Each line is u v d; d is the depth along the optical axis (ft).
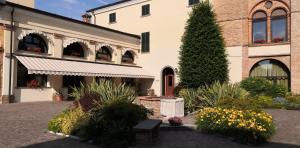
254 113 34.71
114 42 101.30
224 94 55.21
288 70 81.82
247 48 87.45
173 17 104.68
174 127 38.99
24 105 64.18
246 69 87.10
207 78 82.94
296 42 78.07
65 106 63.36
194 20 86.43
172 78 106.52
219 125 35.27
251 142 31.83
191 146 30.37
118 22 120.47
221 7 91.50
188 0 100.89
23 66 72.69
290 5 80.28
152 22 110.22
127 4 117.70
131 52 111.45
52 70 70.90
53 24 79.20
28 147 28.19
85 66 85.10
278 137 35.73
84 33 89.04
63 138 32.48
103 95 37.81
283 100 67.56
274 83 79.30
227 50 89.76
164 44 106.83
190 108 58.85
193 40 85.71
